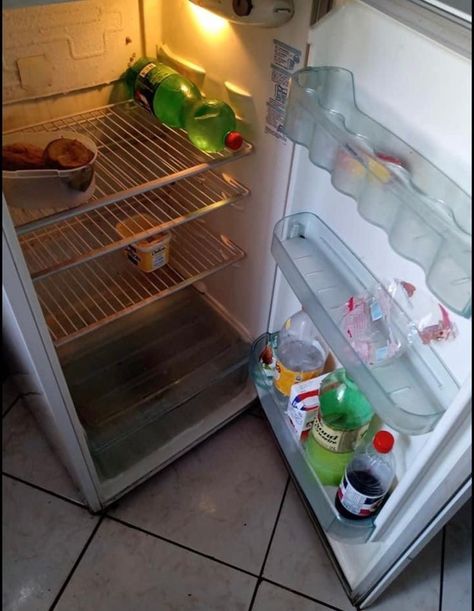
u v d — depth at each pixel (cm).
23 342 80
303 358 114
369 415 99
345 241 92
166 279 126
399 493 81
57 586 111
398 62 67
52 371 85
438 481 75
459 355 71
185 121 97
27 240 110
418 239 65
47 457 131
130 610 109
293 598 112
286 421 115
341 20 72
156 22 104
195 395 136
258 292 128
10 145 84
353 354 82
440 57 61
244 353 141
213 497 127
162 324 151
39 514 121
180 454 131
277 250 99
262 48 87
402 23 63
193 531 121
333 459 103
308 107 76
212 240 130
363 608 111
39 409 110
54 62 96
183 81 99
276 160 98
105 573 114
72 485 126
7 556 114
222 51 95
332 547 116
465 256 57
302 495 126
